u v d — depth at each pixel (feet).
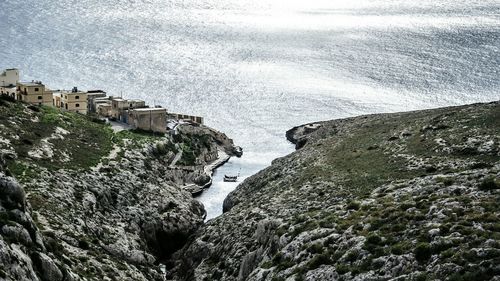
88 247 303.68
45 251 232.94
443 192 257.75
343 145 458.91
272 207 357.82
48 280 219.20
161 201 418.31
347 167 389.80
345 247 235.20
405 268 202.69
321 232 258.37
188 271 350.43
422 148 378.12
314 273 228.43
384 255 215.72
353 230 245.45
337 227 255.29
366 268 214.90
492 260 183.62
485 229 205.26
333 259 232.32
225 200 467.11
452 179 271.90
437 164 338.75
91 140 469.98
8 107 460.55
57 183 358.64
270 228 308.60
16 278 193.47
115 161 439.63
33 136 424.87
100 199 374.02
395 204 260.62
